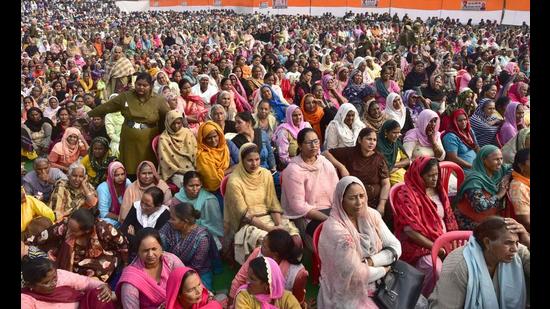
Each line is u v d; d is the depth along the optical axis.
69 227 3.06
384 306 2.89
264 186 3.93
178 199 4.11
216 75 8.68
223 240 4.00
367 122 5.77
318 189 3.99
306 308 3.19
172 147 4.65
